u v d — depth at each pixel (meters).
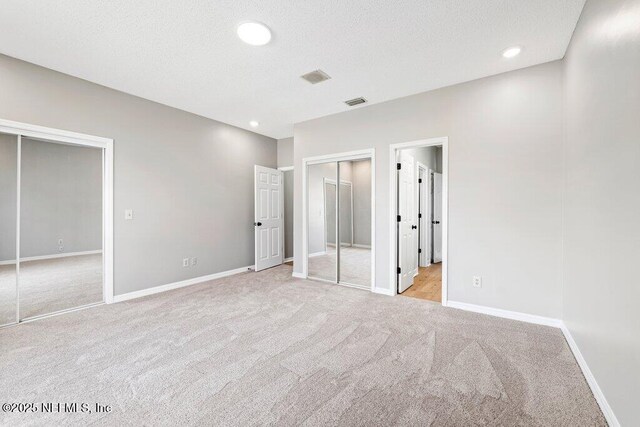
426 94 3.24
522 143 2.70
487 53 2.46
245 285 3.98
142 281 3.49
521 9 1.91
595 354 1.66
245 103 3.64
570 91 2.27
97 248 4.15
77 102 2.95
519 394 1.65
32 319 2.73
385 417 1.48
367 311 2.98
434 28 2.12
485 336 2.39
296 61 2.60
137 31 2.16
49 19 2.01
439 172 5.91
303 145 4.36
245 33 2.18
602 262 1.60
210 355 2.09
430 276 4.53
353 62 2.62
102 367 1.93
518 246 2.73
